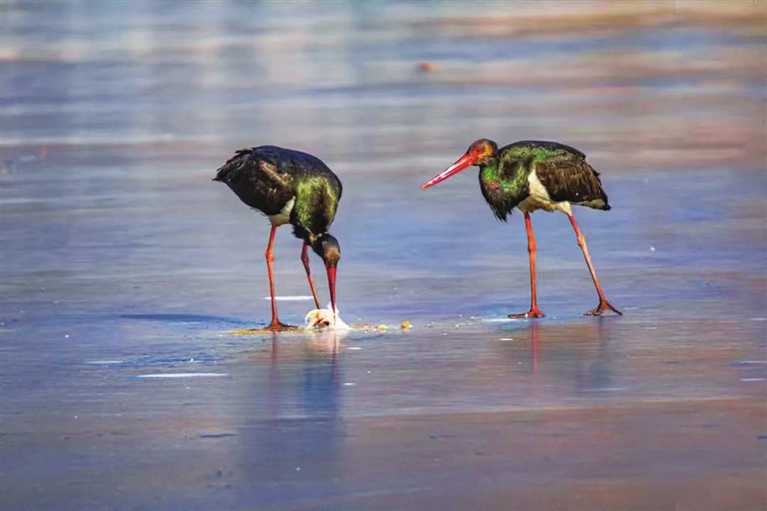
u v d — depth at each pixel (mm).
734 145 27312
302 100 34344
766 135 28344
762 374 12688
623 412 11500
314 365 13336
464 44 44469
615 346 13930
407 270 18031
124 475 10195
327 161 26266
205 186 24297
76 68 41281
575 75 37875
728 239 19438
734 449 10484
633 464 10180
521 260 18562
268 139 29016
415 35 46969
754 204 21781
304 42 45906
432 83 36812
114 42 47094
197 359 13719
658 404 11719
